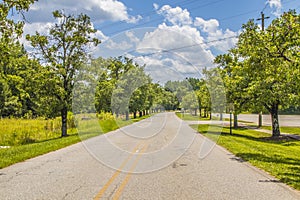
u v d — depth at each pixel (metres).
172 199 6.12
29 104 51.12
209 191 6.76
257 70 13.51
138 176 8.29
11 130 24.28
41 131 24.69
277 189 7.02
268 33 13.05
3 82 46.75
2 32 13.06
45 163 10.51
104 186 7.15
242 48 14.34
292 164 11.35
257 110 25.75
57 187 7.05
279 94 21.80
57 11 22.16
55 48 22.09
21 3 12.75
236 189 6.97
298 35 12.39
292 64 11.94
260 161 11.23
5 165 10.03
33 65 22.34
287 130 32.38
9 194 6.50
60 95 21.84
